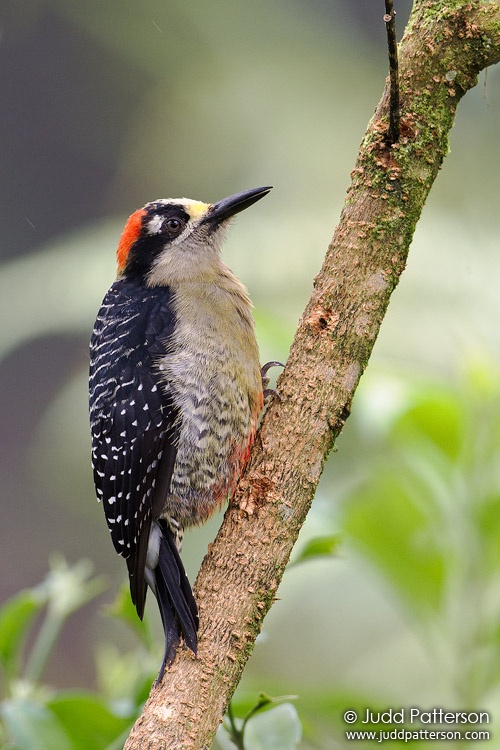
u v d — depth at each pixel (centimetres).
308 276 1493
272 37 1975
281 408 696
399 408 833
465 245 1450
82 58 2542
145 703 683
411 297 1413
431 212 1576
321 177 1827
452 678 827
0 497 2614
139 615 774
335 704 829
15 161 2722
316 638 1480
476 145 1680
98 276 1652
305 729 820
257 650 1501
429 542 845
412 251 1439
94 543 2334
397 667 1398
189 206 965
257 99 1966
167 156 2175
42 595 808
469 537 834
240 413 866
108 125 2586
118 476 867
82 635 2267
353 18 2050
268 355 1155
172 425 858
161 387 860
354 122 1891
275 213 1641
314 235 1530
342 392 693
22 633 799
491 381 860
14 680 790
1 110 2667
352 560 920
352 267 696
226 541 682
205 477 862
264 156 1906
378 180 694
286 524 682
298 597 1390
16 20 2444
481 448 849
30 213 2786
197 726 644
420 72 692
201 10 1961
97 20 2064
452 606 835
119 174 2608
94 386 899
